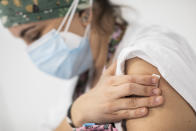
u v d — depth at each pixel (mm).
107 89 599
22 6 792
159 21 1424
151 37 679
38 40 862
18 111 1884
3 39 1760
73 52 864
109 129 599
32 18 811
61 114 1381
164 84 571
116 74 627
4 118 1881
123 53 621
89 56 906
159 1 1404
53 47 863
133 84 560
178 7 1374
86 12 852
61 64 900
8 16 812
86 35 866
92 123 615
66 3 815
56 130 820
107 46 870
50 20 830
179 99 564
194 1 1338
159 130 530
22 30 845
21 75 1843
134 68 603
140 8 1439
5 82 1848
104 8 893
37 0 788
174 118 539
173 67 584
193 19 1351
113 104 582
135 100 561
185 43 746
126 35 825
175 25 1394
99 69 927
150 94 563
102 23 871
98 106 609
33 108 1877
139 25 839
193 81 600
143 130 542
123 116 573
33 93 1846
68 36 854
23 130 1887
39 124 1865
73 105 700
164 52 605
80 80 1046
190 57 687
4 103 1877
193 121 553
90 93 663
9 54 1796
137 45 630
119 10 930
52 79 1797
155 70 584
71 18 832
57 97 1801
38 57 900
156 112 548
